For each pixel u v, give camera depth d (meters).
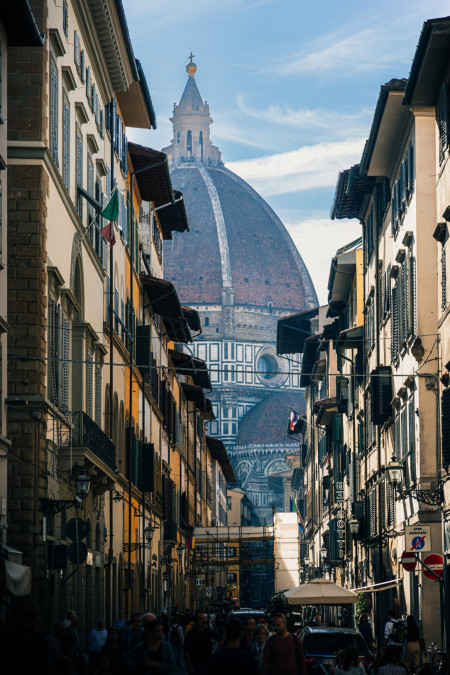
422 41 67.12
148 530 116.12
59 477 65.06
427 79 71.38
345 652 47.22
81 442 67.25
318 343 183.50
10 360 58.97
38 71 60.78
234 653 32.56
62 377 67.75
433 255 78.62
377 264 103.50
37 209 59.88
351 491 135.12
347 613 120.44
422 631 76.81
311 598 76.50
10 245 59.69
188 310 164.38
